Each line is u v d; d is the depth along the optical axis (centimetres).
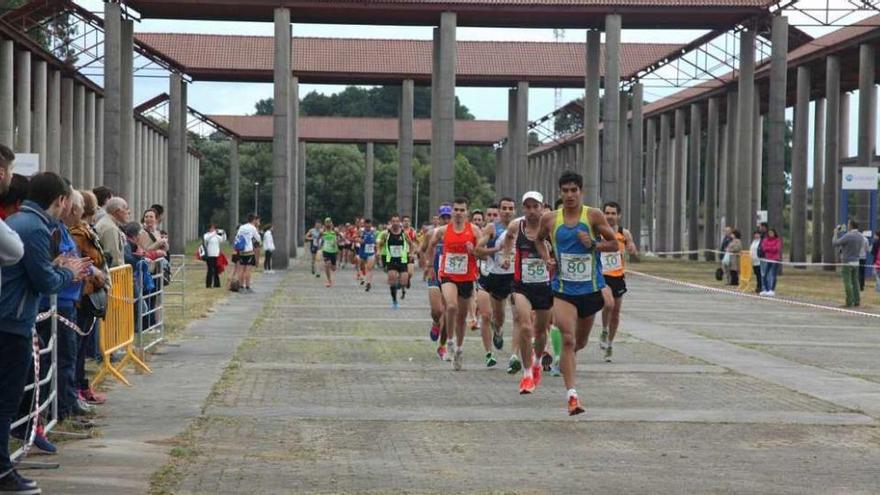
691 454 878
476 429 976
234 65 6494
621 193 6825
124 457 831
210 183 12025
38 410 830
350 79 6625
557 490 743
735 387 1269
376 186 11744
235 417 1018
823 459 866
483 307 1426
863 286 3403
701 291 3425
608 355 1518
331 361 1477
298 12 4944
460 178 12094
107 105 4697
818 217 6131
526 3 4797
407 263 2619
